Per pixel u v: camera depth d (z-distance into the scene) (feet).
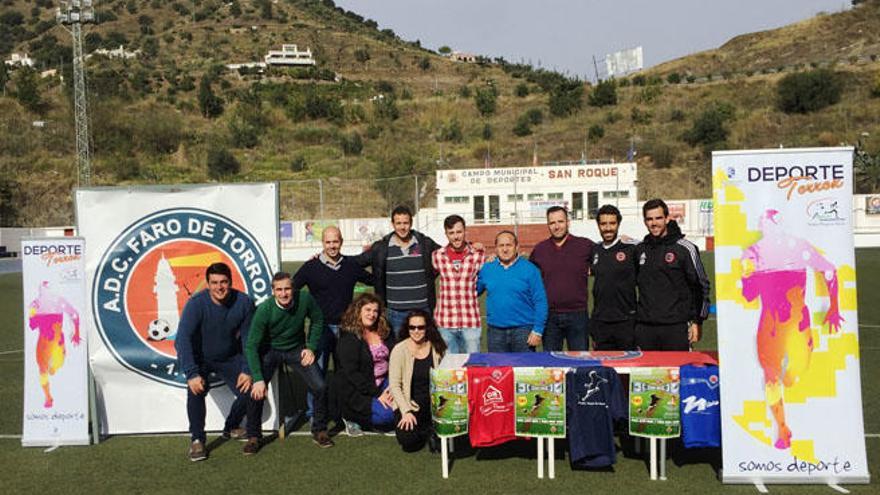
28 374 18.74
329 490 15.15
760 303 15.42
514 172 105.29
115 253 19.35
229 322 18.06
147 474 16.42
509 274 19.67
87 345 18.90
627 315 18.75
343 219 108.06
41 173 141.28
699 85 191.83
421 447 17.92
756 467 15.21
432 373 16.07
